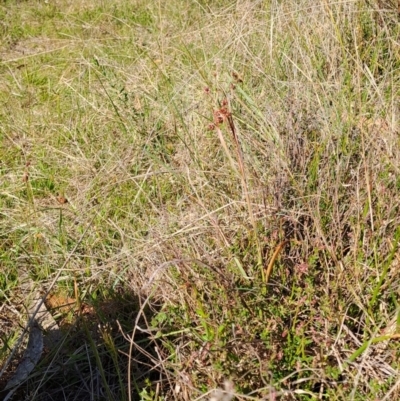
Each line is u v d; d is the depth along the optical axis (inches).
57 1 227.6
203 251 79.2
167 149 105.7
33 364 73.4
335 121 90.0
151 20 189.8
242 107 102.8
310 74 99.1
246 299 70.6
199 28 145.3
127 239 90.5
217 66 111.7
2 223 100.2
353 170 81.8
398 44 100.8
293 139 89.0
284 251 75.2
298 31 108.7
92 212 97.7
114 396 69.7
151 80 125.6
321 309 68.7
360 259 72.1
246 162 89.2
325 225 78.3
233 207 84.1
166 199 98.3
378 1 115.7
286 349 65.4
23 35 200.4
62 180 110.0
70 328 75.2
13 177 112.3
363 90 97.3
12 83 156.3
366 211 75.4
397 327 63.5
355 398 61.7
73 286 85.9
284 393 60.2
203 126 104.0
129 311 79.4
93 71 143.3
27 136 126.4
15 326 81.3
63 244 92.9
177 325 72.1
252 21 124.4
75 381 72.4
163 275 77.6
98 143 117.2
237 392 61.6
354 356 62.7
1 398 71.4
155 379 70.9
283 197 81.6
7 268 91.5
